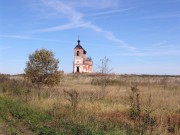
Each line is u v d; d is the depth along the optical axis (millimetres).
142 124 14500
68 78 59438
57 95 24812
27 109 18812
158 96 26938
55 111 17594
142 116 16156
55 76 30938
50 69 30766
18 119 16719
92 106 19281
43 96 24641
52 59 30844
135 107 17938
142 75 68938
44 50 30906
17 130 14250
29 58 30891
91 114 16969
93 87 37969
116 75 61562
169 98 25672
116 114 17359
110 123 14914
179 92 31625
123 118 16266
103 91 26391
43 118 16438
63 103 20188
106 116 16750
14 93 27000
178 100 24250
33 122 15477
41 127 14219
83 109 18203
